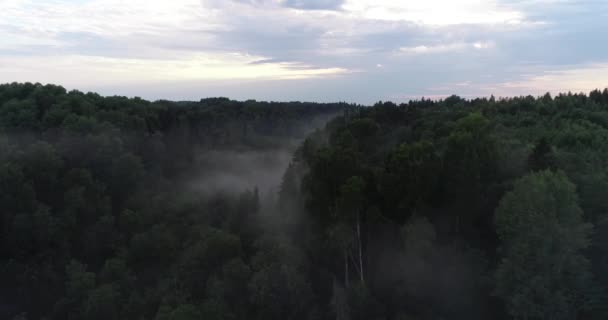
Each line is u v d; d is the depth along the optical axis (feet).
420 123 319.68
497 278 139.03
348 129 294.25
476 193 167.22
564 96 388.16
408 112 382.42
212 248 207.51
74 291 197.16
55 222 239.50
